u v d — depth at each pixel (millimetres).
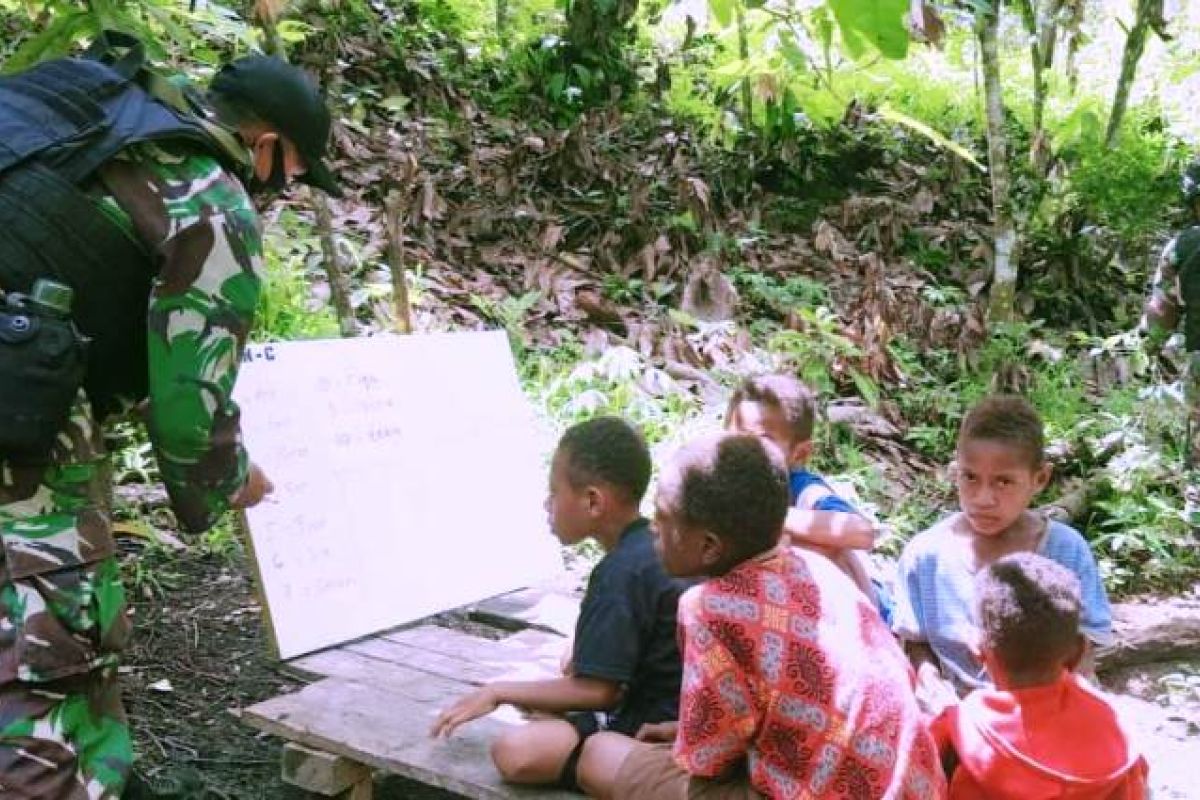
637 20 8797
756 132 7836
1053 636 2156
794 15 3715
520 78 8055
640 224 6664
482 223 6477
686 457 2150
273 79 2229
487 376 3887
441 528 3572
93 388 2082
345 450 3393
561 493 2547
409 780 2941
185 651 3398
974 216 7820
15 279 1902
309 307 5078
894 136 8320
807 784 2016
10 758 1886
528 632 3363
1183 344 5781
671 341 5590
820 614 2088
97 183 1942
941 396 5746
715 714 2064
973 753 2219
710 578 2184
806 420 2883
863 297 6191
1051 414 5684
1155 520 4867
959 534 2711
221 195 2012
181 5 4262
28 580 1896
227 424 2035
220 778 2822
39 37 3051
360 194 6355
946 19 6387
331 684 2895
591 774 2389
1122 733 2213
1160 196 7781
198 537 4004
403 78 7648
